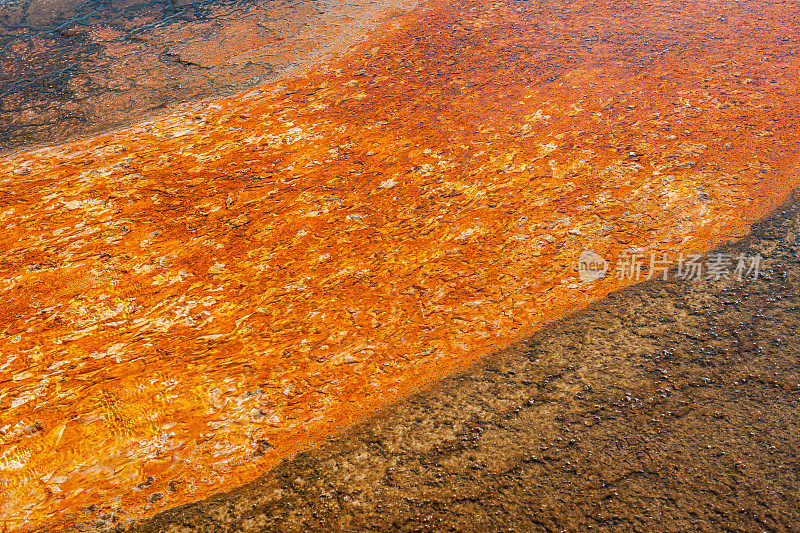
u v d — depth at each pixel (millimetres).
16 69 6395
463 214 4199
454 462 2623
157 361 3180
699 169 4496
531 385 2986
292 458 2674
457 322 3383
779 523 2359
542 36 6852
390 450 2689
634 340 3205
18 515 2473
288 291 3613
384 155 4828
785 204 4062
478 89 5758
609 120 5180
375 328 3361
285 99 5637
